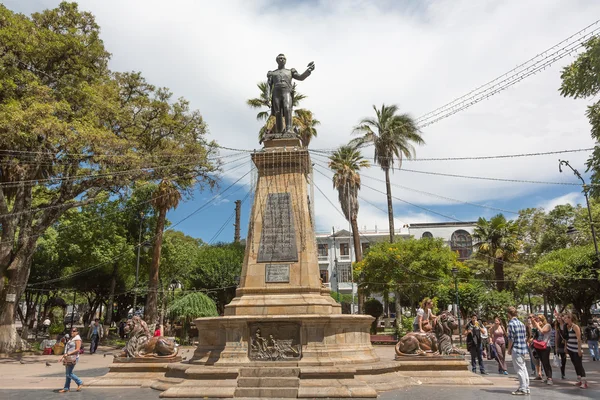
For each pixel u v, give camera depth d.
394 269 34.50
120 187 24.80
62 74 22.88
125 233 35.84
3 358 21.69
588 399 9.47
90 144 20.20
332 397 9.86
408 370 12.59
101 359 22.00
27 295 45.19
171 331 33.62
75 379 11.70
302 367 10.72
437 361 12.69
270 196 13.80
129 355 13.41
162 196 31.47
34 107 18.86
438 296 33.69
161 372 12.75
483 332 15.73
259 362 11.13
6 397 10.74
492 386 11.52
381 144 36.34
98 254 33.19
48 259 37.78
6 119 18.38
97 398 10.44
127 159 21.25
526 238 47.03
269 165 14.20
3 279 23.08
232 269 39.25
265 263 13.02
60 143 19.80
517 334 10.34
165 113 24.88
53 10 22.91
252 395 10.09
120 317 51.81
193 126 25.89
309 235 13.48
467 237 59.78
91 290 44.25
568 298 35.00
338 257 58.53
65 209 24.23
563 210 42.28
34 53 21.14
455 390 10.86
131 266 37.75
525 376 10.13
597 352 18.72
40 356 22.89
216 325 12.08
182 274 40.31
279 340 11.45
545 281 33.19
